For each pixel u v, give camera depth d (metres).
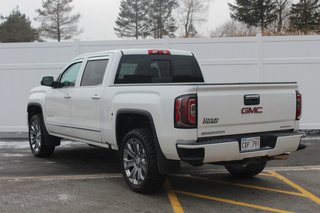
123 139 6.38
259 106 5.93
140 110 5.98
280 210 5.57
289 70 12.03
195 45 12.16
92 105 7.08
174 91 5.52
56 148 10.27
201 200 5.99
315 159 8.85
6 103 12.64
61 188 6.62
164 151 5.68
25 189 6.57
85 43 12.34
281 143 6.05
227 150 5.56
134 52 7.15
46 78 8.20
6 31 66.19
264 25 54.50
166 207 5.67
